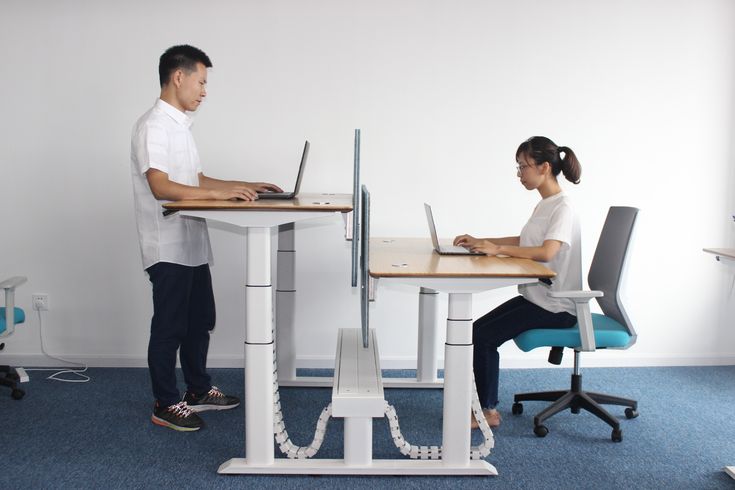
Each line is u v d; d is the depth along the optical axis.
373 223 4.33
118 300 4.35
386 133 4.27
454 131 4.29
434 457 2.90
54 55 4.17
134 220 4.29
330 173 4.29
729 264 3.31
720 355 4.54
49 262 4.32
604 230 3.41
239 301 4.35
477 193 4.33
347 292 4.36
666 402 3.80
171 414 3.28
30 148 4.23
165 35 4.17
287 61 4.20
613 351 4.50
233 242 4.31
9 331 3.49
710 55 4.34
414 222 4.34
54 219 4.29
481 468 2.82
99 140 4.23
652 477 2.85
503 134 4.30
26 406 3.62
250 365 2.77
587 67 4.30
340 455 3.02
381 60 4.22
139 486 2.71
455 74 4.25
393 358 4.41
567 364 4.48
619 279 3.19
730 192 4.43
